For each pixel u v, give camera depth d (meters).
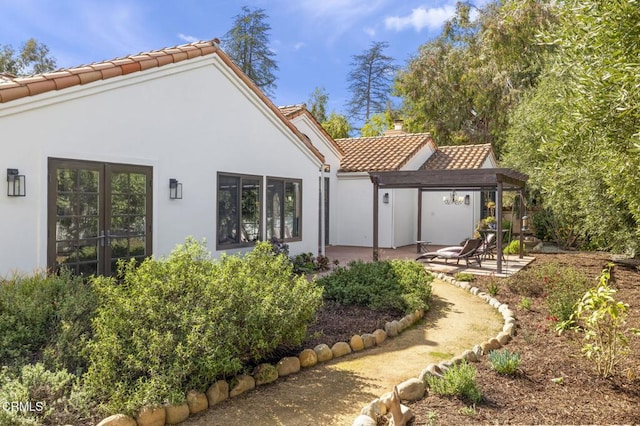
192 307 5.02
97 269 8.52
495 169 12.79
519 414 4.38
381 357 6.25
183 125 10.30
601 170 6.25
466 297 10.15
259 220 12.62
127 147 9.06
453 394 4.76
